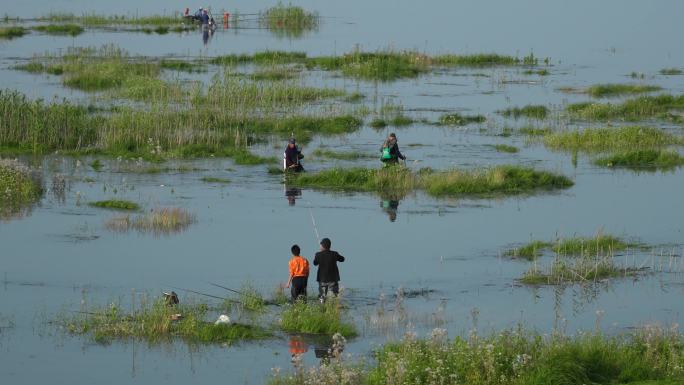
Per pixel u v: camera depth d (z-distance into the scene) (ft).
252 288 224.33
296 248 217.15
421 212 306.55
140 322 200.75
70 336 194.70
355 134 434.71
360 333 196.75
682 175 368.68
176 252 257.14
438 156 388.78
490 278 238.07
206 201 315.17
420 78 610.65
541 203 320.91
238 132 410.93
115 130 396.78
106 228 280.10
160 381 171.42
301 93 509.76
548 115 482.69
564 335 182.19
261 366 178.81
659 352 175.01
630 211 310.45
